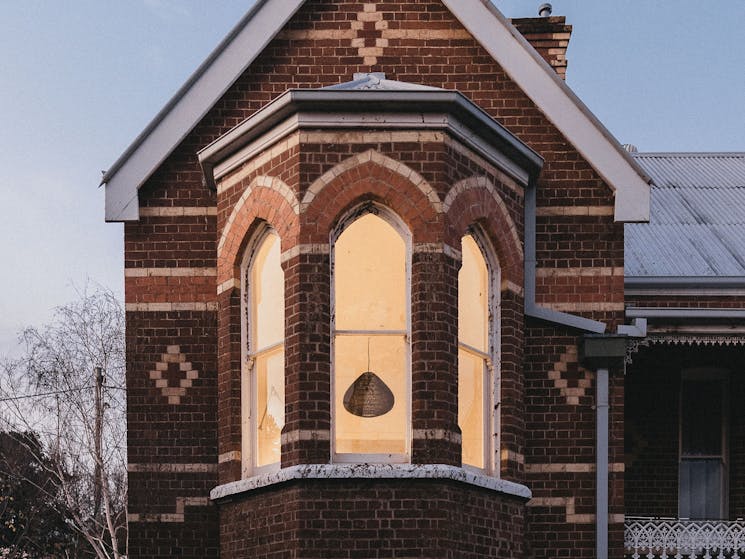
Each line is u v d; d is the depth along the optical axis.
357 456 12.74
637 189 14.58
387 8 14.93
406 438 12.77
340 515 12.32
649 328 15.37
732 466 16.66
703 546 14.74
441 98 12.88
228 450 13.60
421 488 12.39
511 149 13.90
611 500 14.17
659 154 22.16
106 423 18.94
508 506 13.31
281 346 13.44
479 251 13.95
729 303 16.28
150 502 13.88
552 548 13.96
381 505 12.34
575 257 14.56
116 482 18.97
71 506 19.05
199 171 14.65
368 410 12.88
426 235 12.91
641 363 16.88
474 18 14.81
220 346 13.97
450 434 12.62
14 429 20.17
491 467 13.55
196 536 13.84
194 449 14.02
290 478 12.32
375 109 13.02
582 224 14.63
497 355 13.80
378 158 13.03
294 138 13.14
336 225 13.11
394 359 12.99
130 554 13.79
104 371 19.00
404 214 12.96
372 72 14.75
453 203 13.15
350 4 14.91
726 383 17.03
